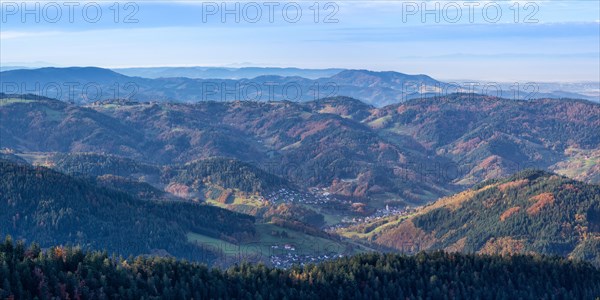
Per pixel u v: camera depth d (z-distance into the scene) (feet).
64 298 537.24
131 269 611.88
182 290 586.04
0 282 523.29
